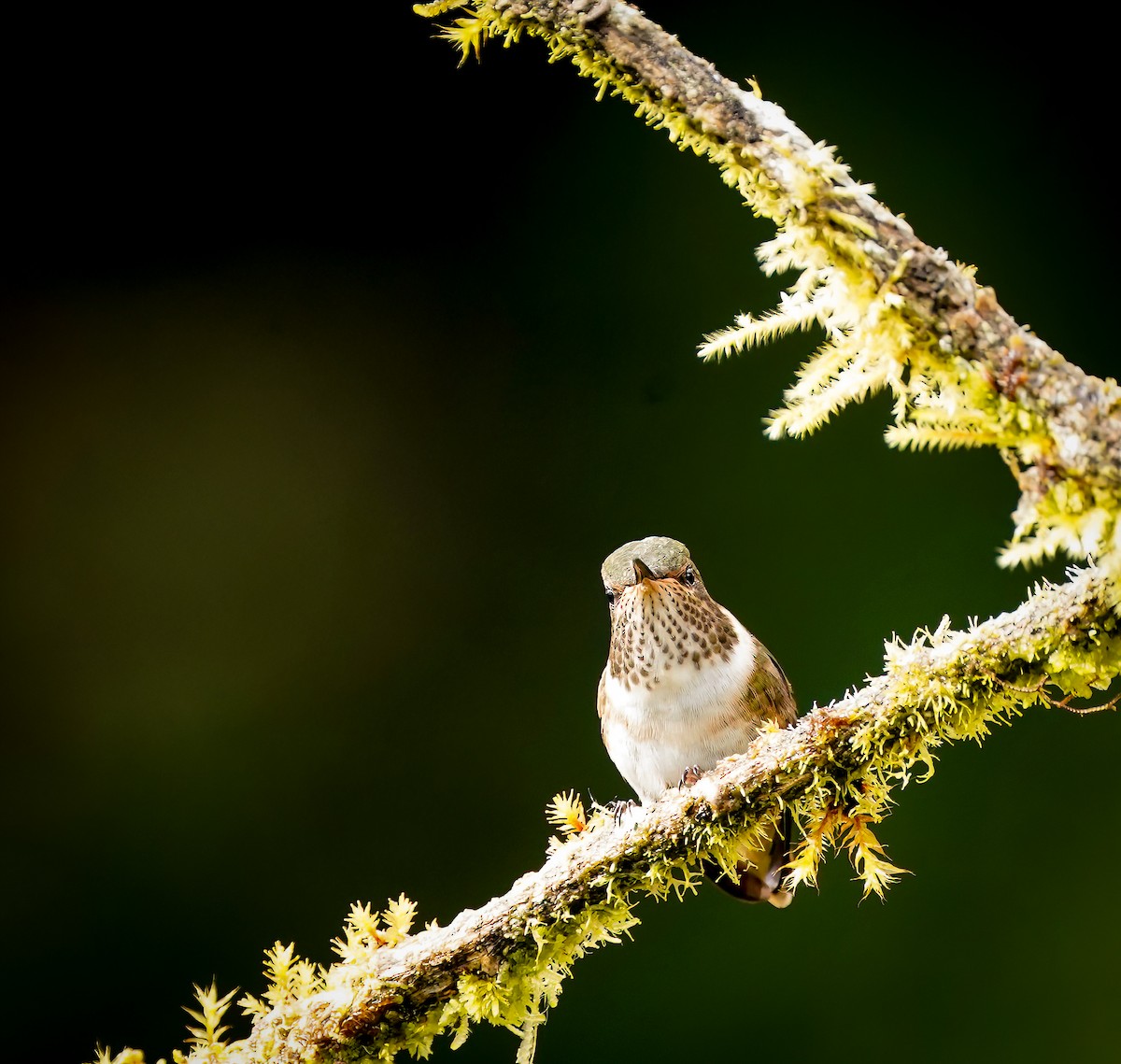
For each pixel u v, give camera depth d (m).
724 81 3.25
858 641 9.42
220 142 10.59
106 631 9.73
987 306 3.06
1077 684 3.79
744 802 4.27
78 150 10.49
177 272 10.49
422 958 4.32
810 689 9.38
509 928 4.34
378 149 10.62
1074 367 3.01
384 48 10.66
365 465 10.23
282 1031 4.26
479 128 10.62
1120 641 3.69
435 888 9.21
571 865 4.39
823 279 3.22
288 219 10.61
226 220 10.56
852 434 9.87
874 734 4.08
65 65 10.52
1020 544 3.04
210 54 10.62
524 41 10.67
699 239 10.36
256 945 8.92
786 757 4.22
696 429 10.09
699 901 8.87
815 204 3.12
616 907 4.43
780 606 9.62
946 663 3.93
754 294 10.19
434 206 10.59
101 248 10.46
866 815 4.22
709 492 9.95
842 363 3.29
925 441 3.08
